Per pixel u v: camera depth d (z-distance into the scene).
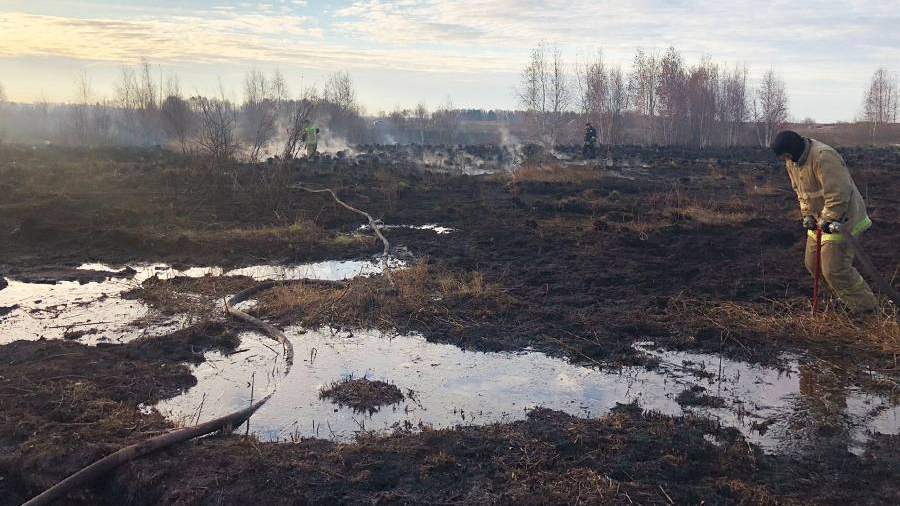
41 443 4.53
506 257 9.91
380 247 10.64
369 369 5.94
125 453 4.30
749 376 5.68
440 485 4.04
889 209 13.82
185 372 5.82
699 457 4.32
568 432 4.64
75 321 7.18
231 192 15.52
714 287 8.12
